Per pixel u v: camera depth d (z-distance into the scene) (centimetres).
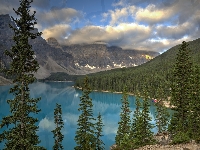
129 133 4959
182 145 2422
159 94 6825
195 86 3816
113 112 11425
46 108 12788
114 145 5844
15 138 1833
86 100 3897
